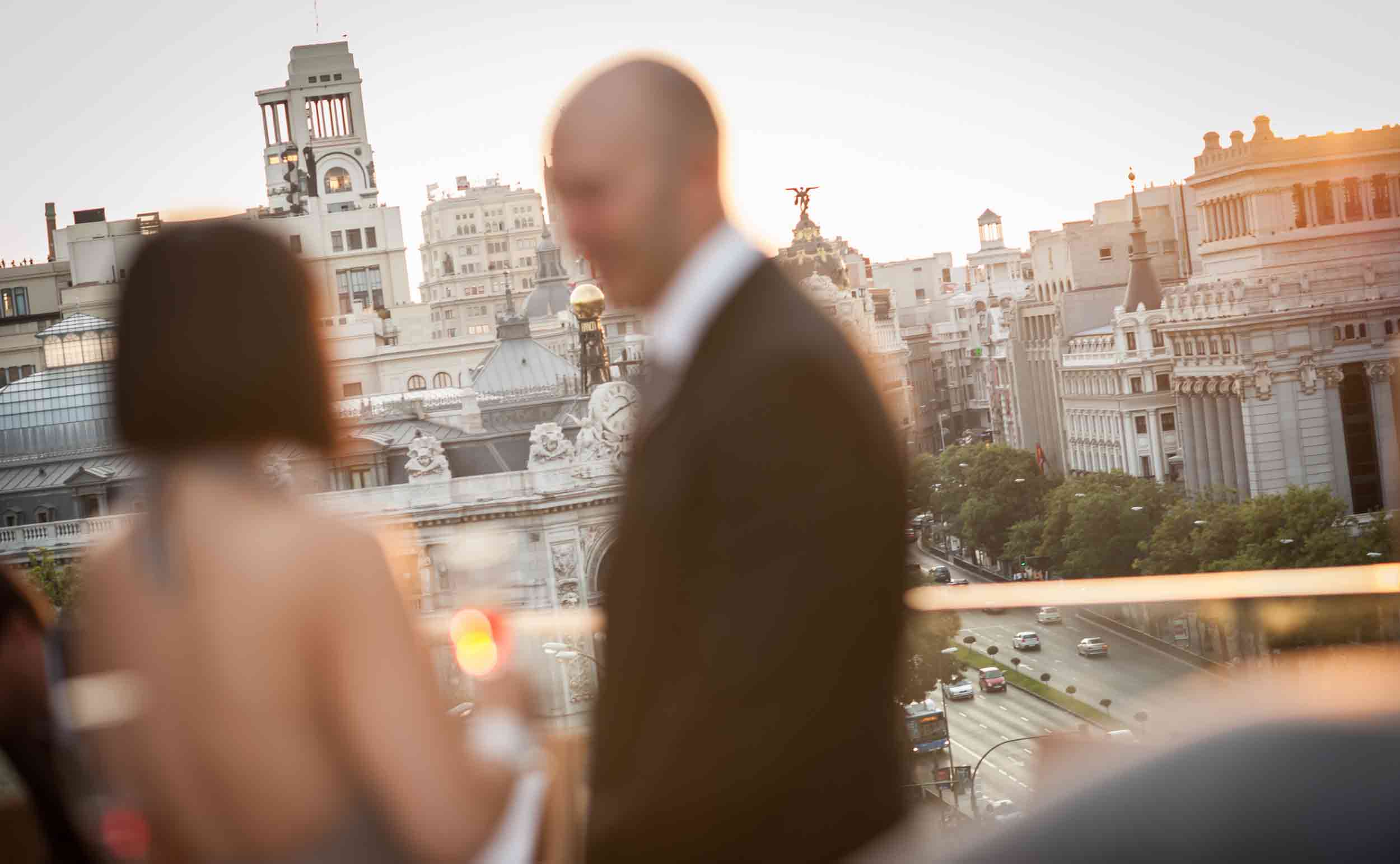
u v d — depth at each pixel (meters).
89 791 5.31
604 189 4.10
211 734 3.75
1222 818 1.91
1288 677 2.14
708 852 3.69
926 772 69.56
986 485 176.88
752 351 3.91
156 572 3.81
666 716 3.80
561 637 37.78
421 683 3.81
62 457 138.50
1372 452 159.12
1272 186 170.25
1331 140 169.88
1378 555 105.00
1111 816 1.98
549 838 4.59
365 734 3.71
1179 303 172.12
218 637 3.71
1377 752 1.91
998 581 170.00
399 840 3.79
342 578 3.76
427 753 3.72
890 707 3.97
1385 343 157.25
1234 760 1.96
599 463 123.31
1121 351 187.12
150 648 3.80
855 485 3.78
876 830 3.78
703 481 3.89
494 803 3.88
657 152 4.09
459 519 121.44
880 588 3.81
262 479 4.04
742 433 3.82
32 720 6.38
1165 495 138.88
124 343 3.96
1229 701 2.07
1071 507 140.50
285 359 3.99
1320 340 156.62
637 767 3.85
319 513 3.90
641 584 3.99
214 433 3.91
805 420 3.80
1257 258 171.50
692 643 3.90
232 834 3.82
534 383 158.25
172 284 3.96
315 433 4.09
